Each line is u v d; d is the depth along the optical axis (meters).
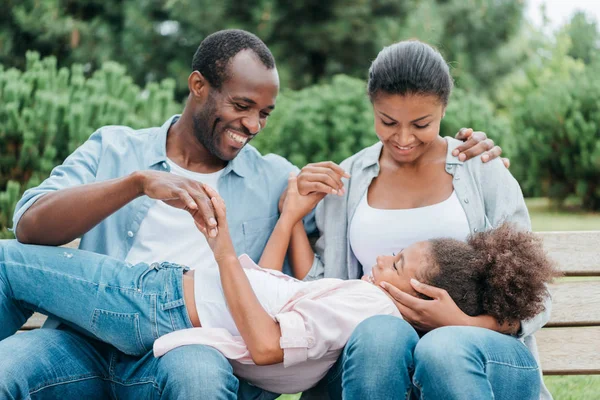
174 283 2.64
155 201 2.98
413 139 2.81
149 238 2.97
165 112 6.14
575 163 9.39
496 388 2.41
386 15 12.12
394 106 2.76
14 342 2.50
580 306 3.09
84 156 3.03
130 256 2.96
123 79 6.19
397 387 2.30
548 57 13.37
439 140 3.04
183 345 2.45
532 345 2.82
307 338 2.46
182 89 11.92
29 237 2.72
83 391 2.58
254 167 3.19
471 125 8.15
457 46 12.09
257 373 2.58
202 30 11.69
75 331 2.73
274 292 2.71
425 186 2.97
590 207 9.51
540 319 2.72
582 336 3.08
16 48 12.65
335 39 11.72
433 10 11.88
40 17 12.07
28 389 2.42
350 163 3.15
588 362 3.07
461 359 2.29
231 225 3.07
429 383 2.29
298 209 3.03
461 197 2.90
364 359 2.31
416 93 2.73
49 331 2.61
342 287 2.66
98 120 5.50
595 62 9.80
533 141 9.59
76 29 12.16
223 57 2.94
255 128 2.98
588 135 9.23
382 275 2.71
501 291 2.57
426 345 2.33
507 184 2.92
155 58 12.12
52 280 2.61
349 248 3.05
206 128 3.00
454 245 2.67
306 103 7.39
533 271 2.57
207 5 11.39
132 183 2.63
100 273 2.63
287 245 3.02
